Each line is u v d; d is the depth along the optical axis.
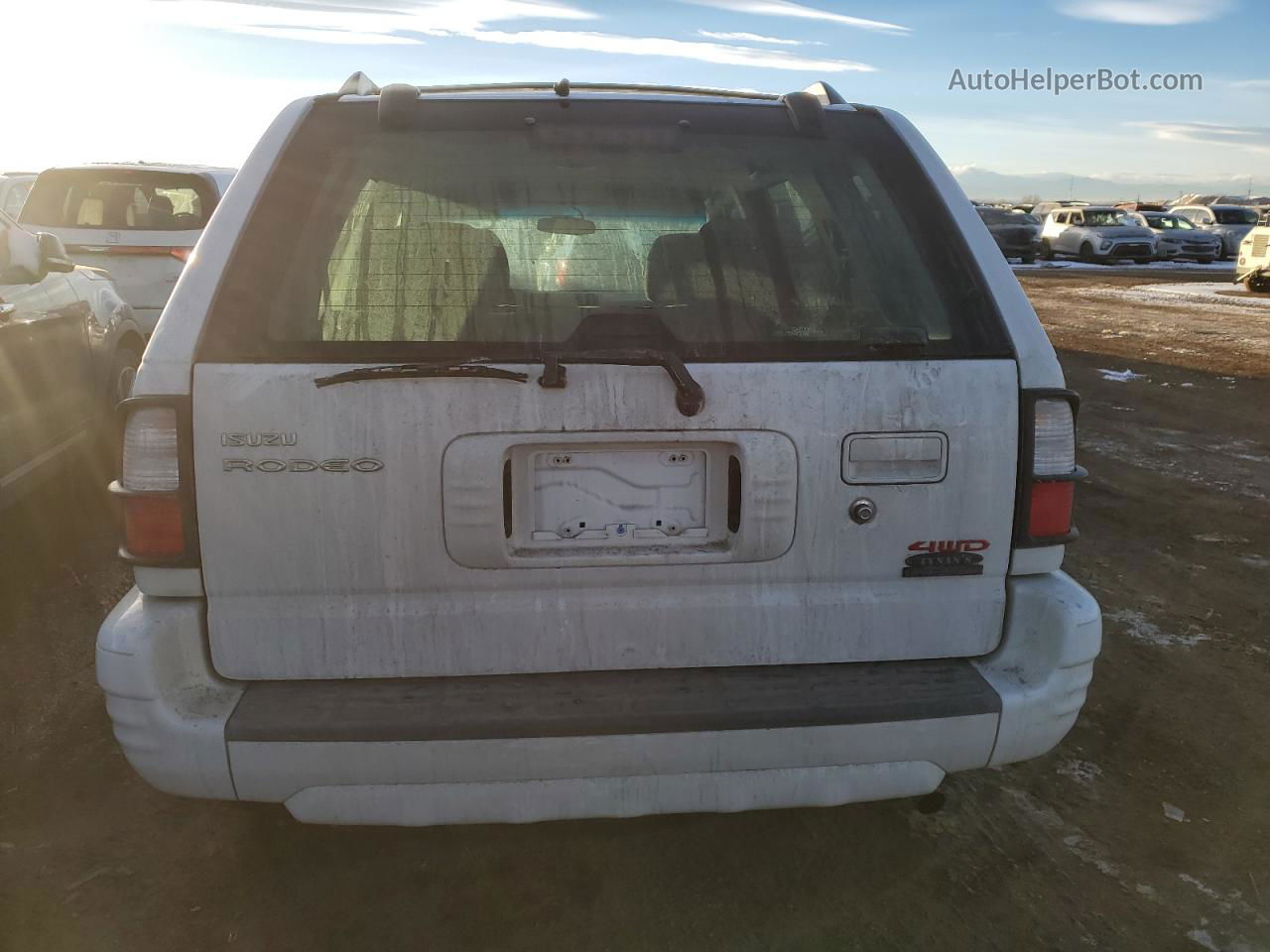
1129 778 2.99
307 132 2.27
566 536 2.07
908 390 2.08
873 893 2.48
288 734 1.98
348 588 2.04
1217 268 28.38
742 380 2.03
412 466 1.99
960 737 2.12
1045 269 27.84
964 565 2.15
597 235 2.21
